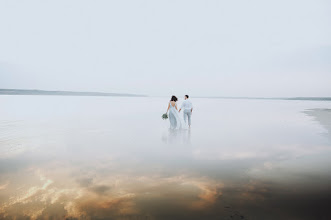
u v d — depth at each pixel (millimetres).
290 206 2221
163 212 2139
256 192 2578
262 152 4574
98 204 2305
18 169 3449
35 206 2252
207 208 2205
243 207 2221
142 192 2604
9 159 4004
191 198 2436
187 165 3684
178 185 2822
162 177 3117
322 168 3479
